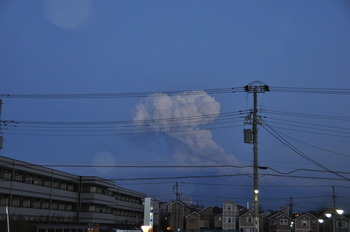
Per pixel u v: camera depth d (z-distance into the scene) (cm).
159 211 14500
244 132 4312
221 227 12950
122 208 11625
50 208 8262
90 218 9256
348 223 11519
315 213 13688
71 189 9275
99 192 9925
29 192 7594
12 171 7231
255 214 4094
